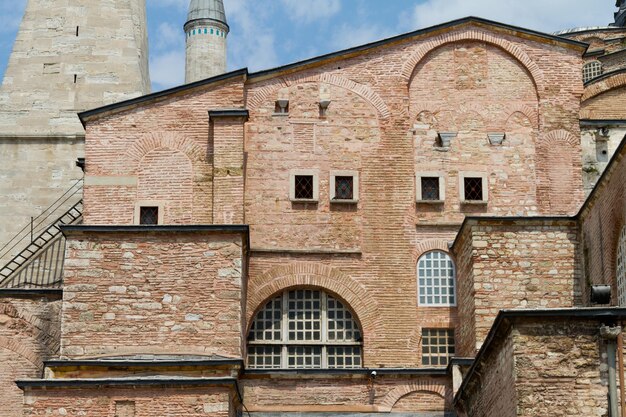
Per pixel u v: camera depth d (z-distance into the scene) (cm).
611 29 6619
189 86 4497
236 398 3891
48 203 5272
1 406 4284
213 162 4422
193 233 4084
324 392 4100
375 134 4528
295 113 4525
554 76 4625
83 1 5634
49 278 4738
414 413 4091
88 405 3712
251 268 4356
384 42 4597
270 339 4319
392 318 4341
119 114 4488
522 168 4534
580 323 3061
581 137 4866
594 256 3978
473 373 3616
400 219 4447
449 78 4603
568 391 3027
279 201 4438
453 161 4525
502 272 4056
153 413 3700
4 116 5403
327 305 4372
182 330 4016
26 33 5575
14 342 4344
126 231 4084
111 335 4009
